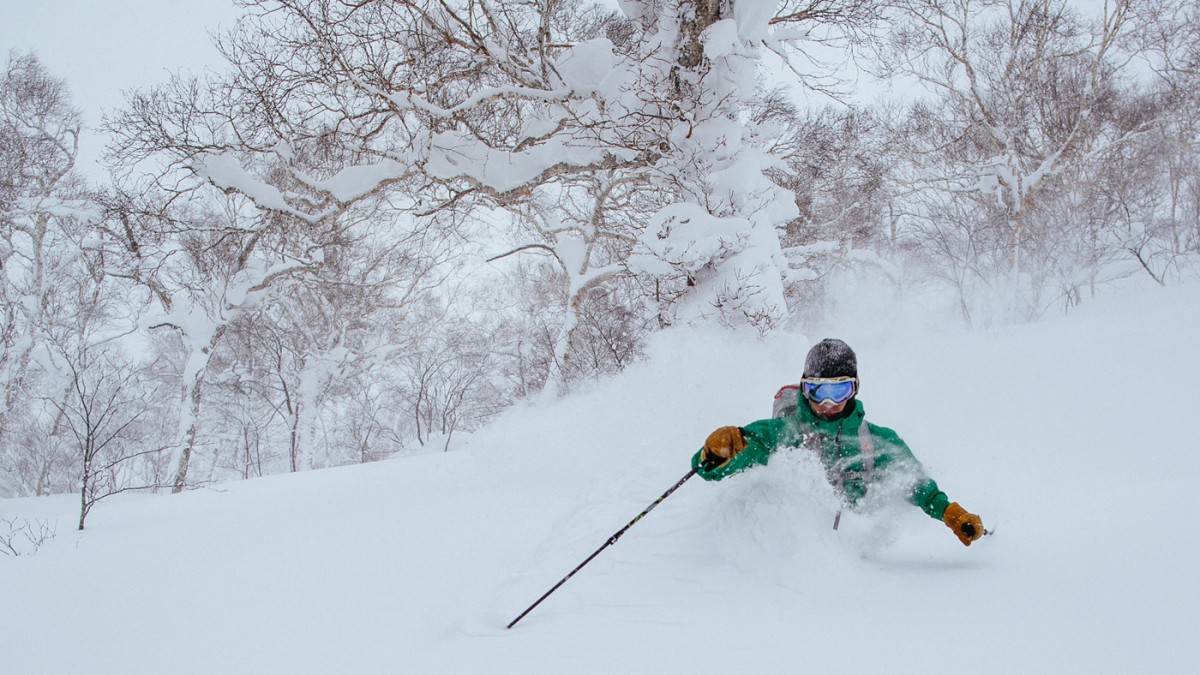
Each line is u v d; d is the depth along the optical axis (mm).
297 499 6734
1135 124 17469
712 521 3133
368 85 10734
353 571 3828
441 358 23984
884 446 2855
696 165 10219
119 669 2836
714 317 9000
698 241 9250
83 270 23922
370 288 22766
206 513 6582
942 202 18047
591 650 2193
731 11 10180
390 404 26141
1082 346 6684
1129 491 3008
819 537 2697
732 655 1991
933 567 2498
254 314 22141
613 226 14453
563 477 5281
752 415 5496
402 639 2684
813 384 2809
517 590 2932
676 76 10477
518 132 12562
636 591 2682
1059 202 16453
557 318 20031
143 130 11734
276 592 3629
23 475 23312
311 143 12383
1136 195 17047
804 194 15977
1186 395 4629
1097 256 15328
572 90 10758
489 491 5484
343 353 23812
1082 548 2389
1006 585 2191
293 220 12406
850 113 16719
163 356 26297
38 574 4590
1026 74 17250
